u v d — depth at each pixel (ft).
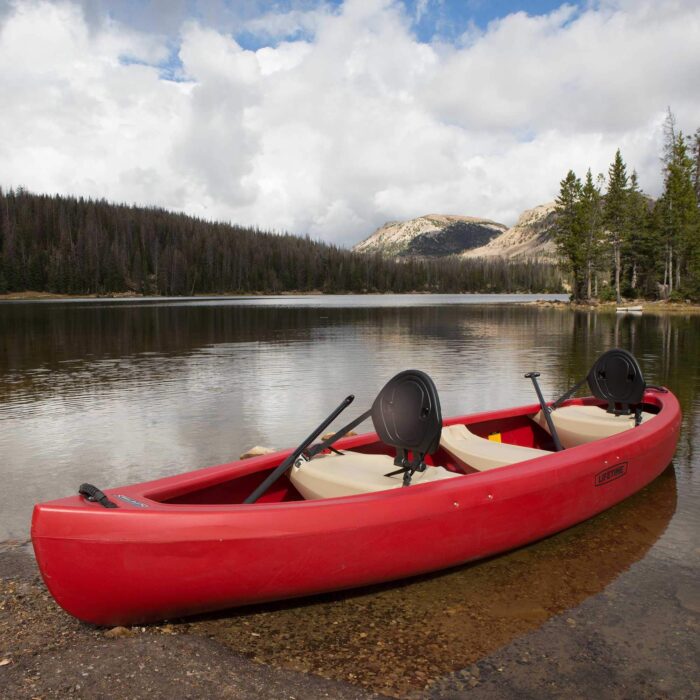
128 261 489.67
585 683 9.57
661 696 9.27
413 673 9.86
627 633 11.02
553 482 13.78
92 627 11.16
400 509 11.55
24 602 12.06
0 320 121.29
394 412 12.90
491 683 9.59
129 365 50.67
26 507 17.63
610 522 16.34
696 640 10.78
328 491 13.01
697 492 18.53
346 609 11.98
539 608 11.96
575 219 222.48
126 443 24.94
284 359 54.39
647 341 71.61
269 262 551.59
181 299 378.32
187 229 573.33
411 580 13.24
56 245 474.49
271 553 10.64
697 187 222.69
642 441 16.67
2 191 520.42
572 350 61.36
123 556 10.09
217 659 10.23
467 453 15.69
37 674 9.71
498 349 62.85
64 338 78.89
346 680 9.67
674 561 14.01
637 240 210.38
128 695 9.22
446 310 182.09
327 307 211.61
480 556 13.06
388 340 74.90
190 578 10.36
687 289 189.16
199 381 41.50
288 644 10.73
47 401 34.32
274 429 27.48
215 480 12.94
